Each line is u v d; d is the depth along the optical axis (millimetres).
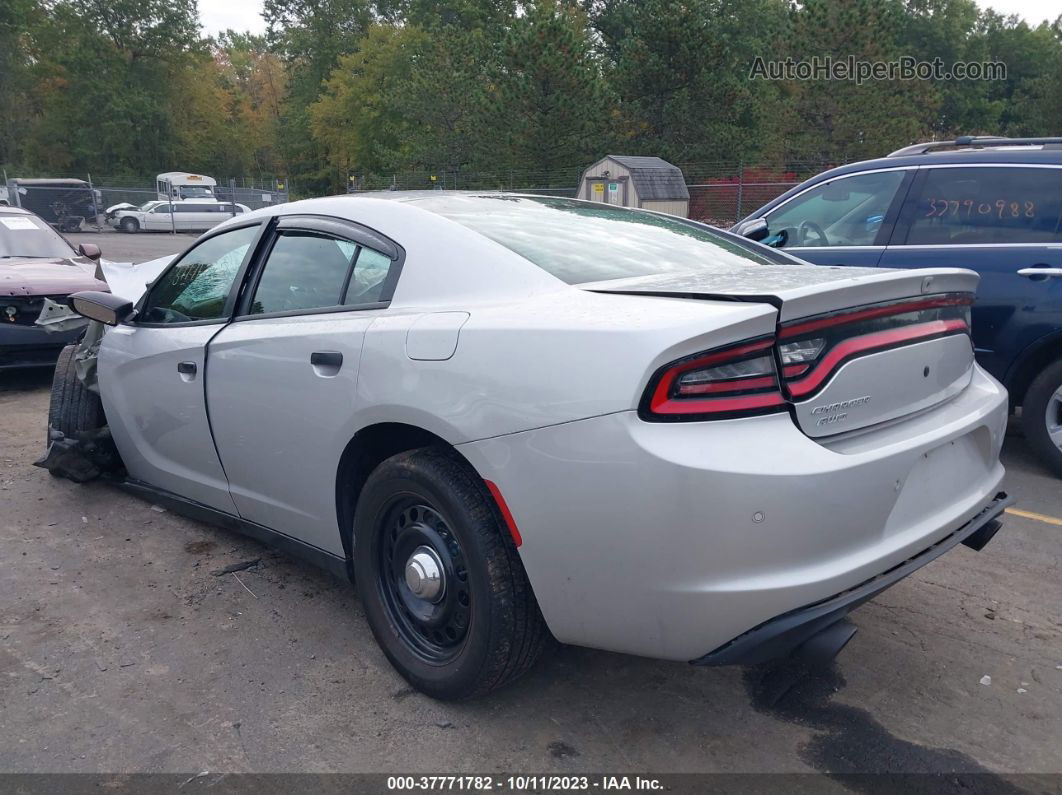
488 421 2381
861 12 28016
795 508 2121
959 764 2490
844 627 2234
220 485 3621
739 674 2963
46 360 6867
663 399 2125
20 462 5219
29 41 58250
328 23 60656
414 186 35469
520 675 2639
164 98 59125
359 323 2865
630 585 2201
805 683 2906
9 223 8445
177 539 4086
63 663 3016
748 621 2146
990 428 2785
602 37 49375
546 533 2297
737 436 2131
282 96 78250
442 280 2791
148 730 2641
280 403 3111
